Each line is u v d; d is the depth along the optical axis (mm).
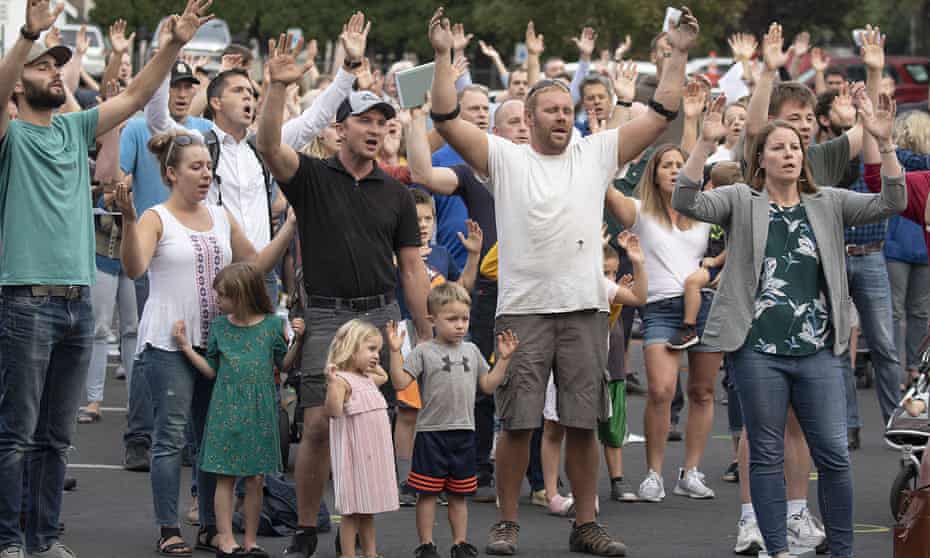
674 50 10602
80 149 10023
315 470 10500
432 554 10695
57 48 9789
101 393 16469
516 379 10672
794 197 10156
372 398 10227
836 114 13773
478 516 12375
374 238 10453
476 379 10820
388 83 21719
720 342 10016
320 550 10953
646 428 13055
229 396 10531
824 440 9992
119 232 15234
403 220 10664
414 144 11453
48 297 9789
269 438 10578
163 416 10719
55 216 9805
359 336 10156
